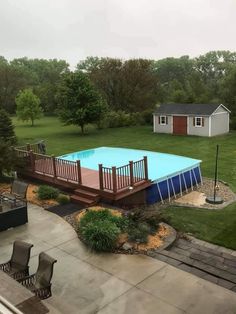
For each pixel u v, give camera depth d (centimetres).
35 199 1184
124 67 4569
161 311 579
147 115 3781
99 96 3262
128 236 842
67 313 575
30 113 4166
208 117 2902
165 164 1480
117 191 1112
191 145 2497
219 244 856
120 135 3109
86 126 3816
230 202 1249
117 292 636
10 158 1312
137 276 690
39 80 8444
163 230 916
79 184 1203
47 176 1330
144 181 1200
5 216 925
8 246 833
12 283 402
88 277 690
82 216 1000
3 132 2003
